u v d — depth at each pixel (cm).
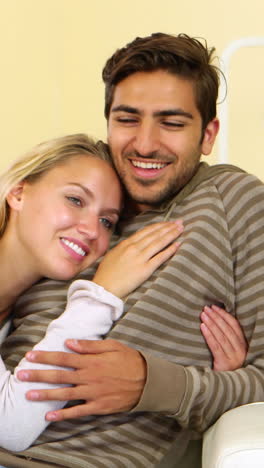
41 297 125
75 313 112
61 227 121
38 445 108
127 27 257
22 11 247
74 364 106
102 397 105
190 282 118
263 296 116
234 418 102
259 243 118
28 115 251
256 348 116
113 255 121
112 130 127
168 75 122
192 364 118
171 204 126
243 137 237
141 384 107
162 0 252
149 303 115
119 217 132
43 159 126
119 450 110
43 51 257
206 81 126
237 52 237
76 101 263
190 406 108
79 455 107
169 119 122
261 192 121
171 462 118
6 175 127
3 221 126
